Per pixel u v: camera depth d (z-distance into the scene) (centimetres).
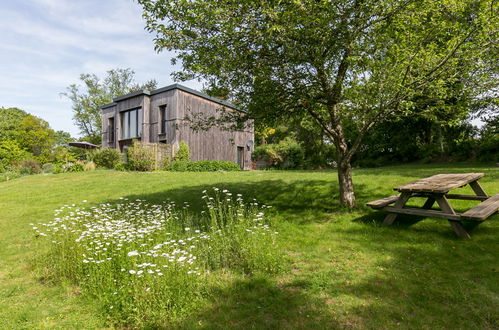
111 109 2144
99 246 363
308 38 448
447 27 478
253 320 250
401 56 489
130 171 1547
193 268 330
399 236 441
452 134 1722
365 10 431
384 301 270
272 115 602
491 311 244
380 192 677
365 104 515
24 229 616
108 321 263
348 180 606
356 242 434
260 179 1025
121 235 383
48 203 866
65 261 374
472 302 260
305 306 269
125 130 2017
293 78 499
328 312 256
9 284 362
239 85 541
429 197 489
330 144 2312
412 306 259
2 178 1770
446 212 414
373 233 463
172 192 893
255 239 394
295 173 1212
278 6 421
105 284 313
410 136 1914
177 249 344
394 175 878
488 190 596
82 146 2802
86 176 1415
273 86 508
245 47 469
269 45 452
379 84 503
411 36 486
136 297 266
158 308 263
